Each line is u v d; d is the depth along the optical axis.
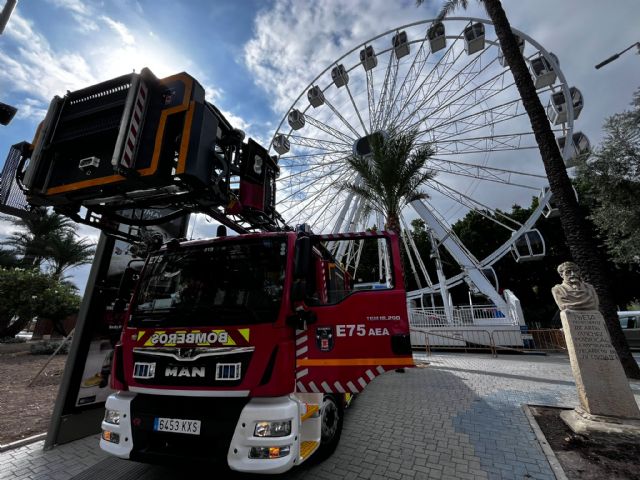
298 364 3.17
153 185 3.53
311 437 3.41
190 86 3.61
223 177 3.91
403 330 3.27
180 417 2.87
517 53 8.41
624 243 11.23
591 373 4.87
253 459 2.58
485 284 18.75
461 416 5.55
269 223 5.30
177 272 3.71
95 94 3.83
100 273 5.16
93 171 3.57
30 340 19.84
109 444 3.09
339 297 3.59
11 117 5.55
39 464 3.94
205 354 2.98
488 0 8.98
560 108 16.78
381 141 13.06
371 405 6.42
